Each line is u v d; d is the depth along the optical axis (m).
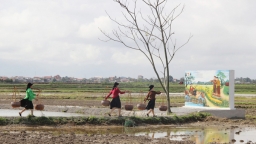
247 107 41.47
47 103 42.94
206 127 24.92
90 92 75.12
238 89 107.75
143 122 25.33
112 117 25.08
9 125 22.77
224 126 25.55
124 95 63.00
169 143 17.88
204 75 32.25
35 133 20.47
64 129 22.50
